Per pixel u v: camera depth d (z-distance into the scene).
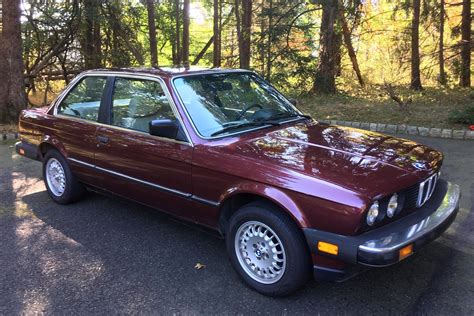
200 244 4.07
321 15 15.13
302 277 3.00
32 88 12.76
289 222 2.97
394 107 11.36
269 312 3.02
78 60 13.56
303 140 3.56
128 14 14.75
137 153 3.93
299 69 13.57
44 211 4.95
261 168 3.10
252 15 15.62
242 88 4.28
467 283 3.32
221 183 3.31
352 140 3.62
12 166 6.92
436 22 13.88
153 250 3.96
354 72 18.11
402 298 3.15
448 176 5.88
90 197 5.34
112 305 3.13
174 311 3.05
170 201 3.79
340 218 2.71
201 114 3.74
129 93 4.20
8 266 3.70
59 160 4.96
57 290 3.33
